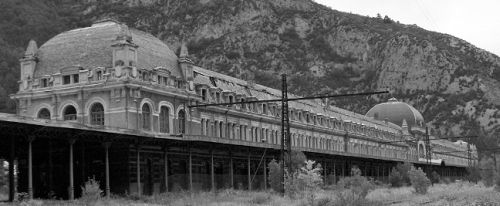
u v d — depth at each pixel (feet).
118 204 158.51
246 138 303.27
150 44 249.75
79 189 202.18
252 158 266.57
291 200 182.29
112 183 201.16
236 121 295.07
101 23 251.60
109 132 170.30
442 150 614.34
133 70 224.53
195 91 263.70
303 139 366.22
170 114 241.96
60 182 206.18
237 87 313.94
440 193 244.63
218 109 276.82
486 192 250.16
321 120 395.55
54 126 153.79
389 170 402.31
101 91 225.56
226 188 233.76
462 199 201.98
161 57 250.57
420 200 199.93
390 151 504.02
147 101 229.25
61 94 232.53
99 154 202.49
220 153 246.88
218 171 246.27
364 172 363.76
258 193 209.05
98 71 228.22
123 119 219.82
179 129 248.11
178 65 259.19
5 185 317.22
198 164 235.61
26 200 156.15
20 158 212.02
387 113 589.32
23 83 242.37
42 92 236.02
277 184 218.79
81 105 228.63
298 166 227.81
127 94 221.66
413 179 248.73
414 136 565.12
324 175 309.83
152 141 195.31
